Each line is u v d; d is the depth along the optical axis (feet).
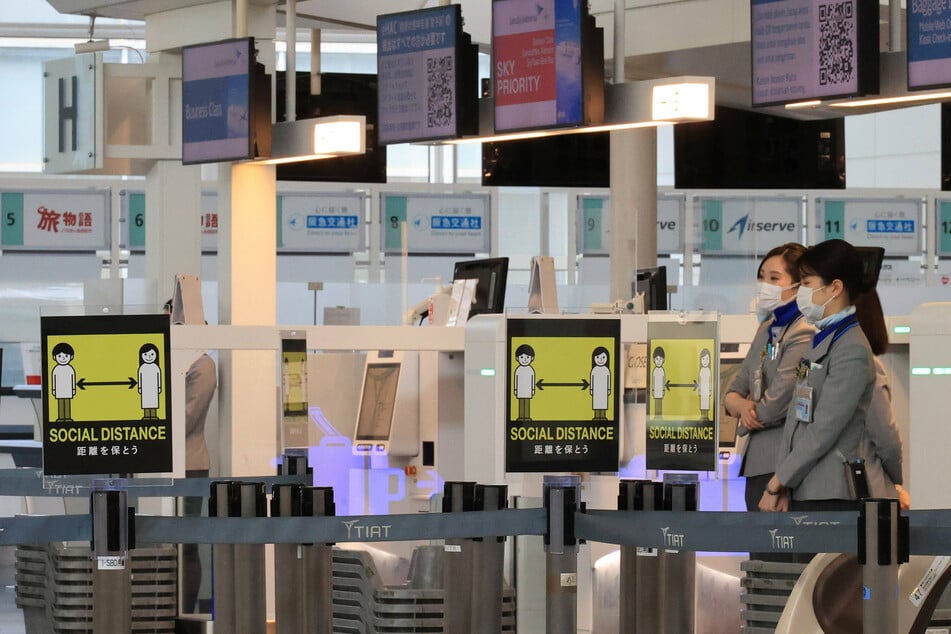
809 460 20.85
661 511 18.70
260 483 19.08
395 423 28.84
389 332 27.91
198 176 41.78
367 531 18.62
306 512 18.83
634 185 53.01
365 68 83.35
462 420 28.84
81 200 64.44
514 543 20.61
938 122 86.94
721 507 26.50
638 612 19.20
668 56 46.93
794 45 33.12
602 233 65.36
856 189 66.74
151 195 41.96
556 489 18.89
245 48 36.50
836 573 17.98
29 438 60.08
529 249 69.56
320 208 63.72
